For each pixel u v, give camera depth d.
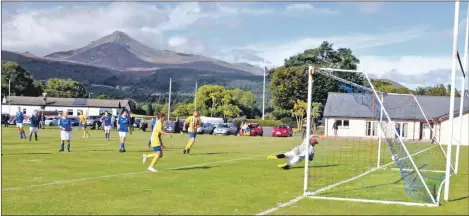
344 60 98.75
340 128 68.44
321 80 86.94
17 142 32.56
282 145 37.03
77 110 113.56
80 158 21.95
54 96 140.75
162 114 17.73
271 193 13.22
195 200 11.93
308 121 13.46
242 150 30.39
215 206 11.21
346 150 34.75
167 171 17.75
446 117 57.66
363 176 18.12
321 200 12.30
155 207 10.98
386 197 13.10
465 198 13.28
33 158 21.53
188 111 107.56
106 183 14.41
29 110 111.62
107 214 10.18
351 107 68.62
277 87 92.44
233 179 15.92
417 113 61.84
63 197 12.02
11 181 14.47
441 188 15.12
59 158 21.72
